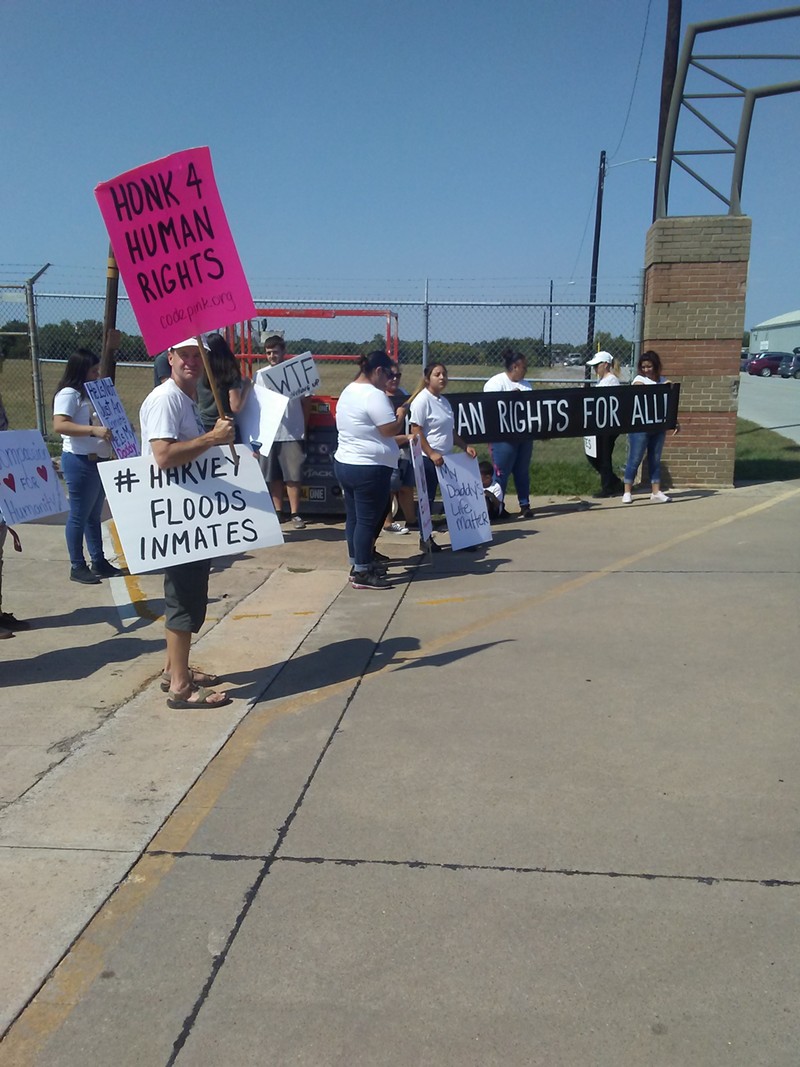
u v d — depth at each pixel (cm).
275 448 907
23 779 373
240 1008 244
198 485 429
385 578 679
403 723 426
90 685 482
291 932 274
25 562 757
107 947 268
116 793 360
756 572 695
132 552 417
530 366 1322
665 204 1078
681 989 250
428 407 758
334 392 1549
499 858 312
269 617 600
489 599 634
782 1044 231
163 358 733
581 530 873
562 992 249
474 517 776
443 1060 227
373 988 251
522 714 436
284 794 359
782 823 335
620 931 273
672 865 307
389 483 663
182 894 293
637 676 484
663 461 1115
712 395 1094
